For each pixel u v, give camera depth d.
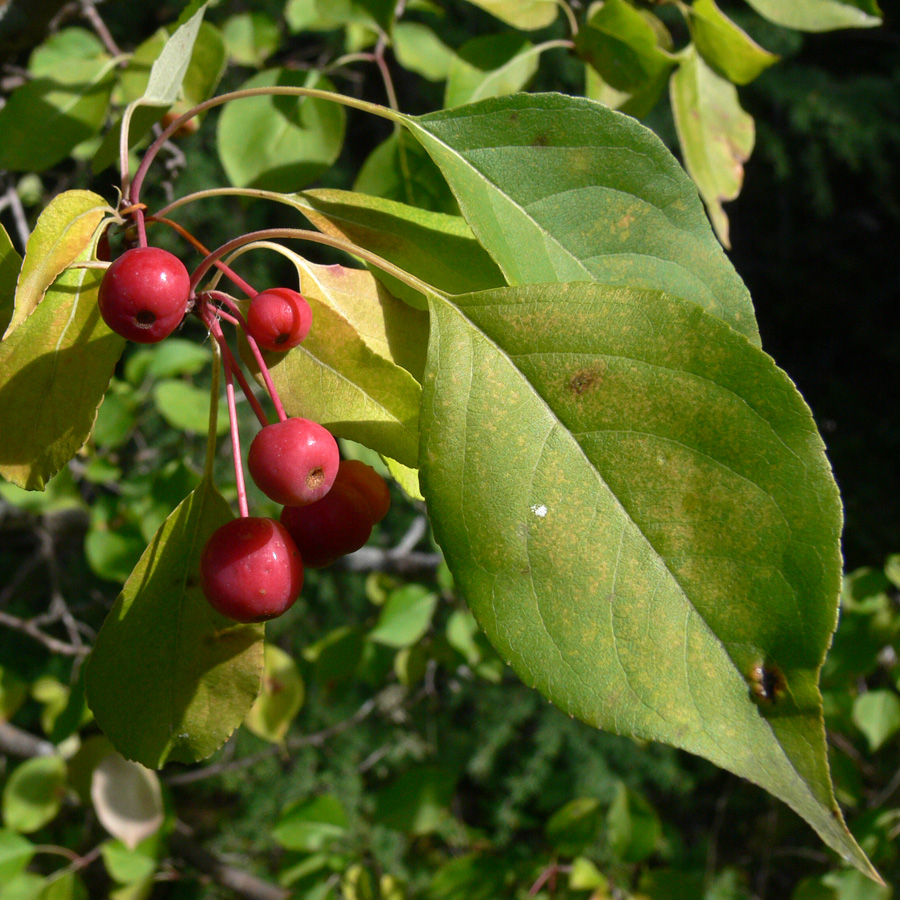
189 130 0.29
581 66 0.82
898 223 1.25
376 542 0.76
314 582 0.85
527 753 0.88
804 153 1.08
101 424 0.49
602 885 0.47
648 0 0.29
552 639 0.19
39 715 0.82
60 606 0.54
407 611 0.50
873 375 1.24
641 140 0.22
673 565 0.19
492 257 0.21
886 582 0.51
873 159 1.08
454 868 0.48
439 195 0.29
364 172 0.29
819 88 1.06
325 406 0.21
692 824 0.88
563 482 0.19
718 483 0.19
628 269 0.22
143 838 0.43
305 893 0.47
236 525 0.21
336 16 0.31
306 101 0.30
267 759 0.79
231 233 0.81
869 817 0.49
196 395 0.49
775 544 0.19
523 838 0.87
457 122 0.22
